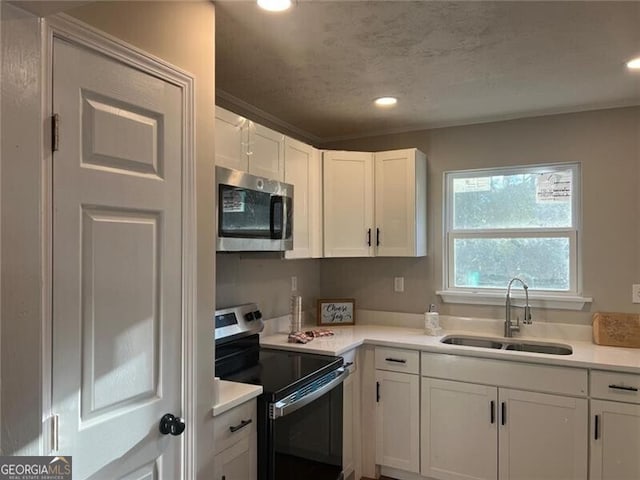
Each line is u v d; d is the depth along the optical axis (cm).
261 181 233
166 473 142
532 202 313
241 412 180
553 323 299
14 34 97
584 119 292
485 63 223
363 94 268
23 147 99
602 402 237
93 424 119
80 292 116
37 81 102
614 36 194
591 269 289
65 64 112
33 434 102
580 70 231
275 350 275
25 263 100
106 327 123
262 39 196
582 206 292
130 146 131
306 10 171
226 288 271
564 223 304
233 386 189
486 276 325
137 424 133
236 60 218
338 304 350
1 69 94
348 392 279
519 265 315
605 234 286
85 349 118
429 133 339
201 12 159
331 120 323
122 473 128
